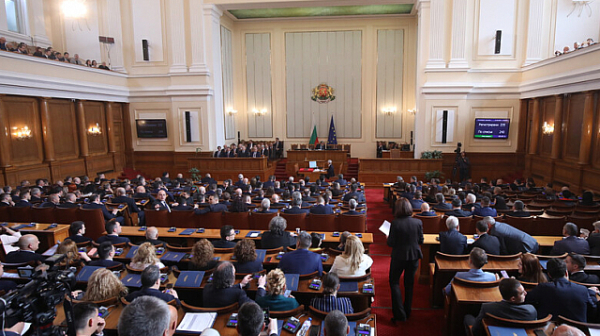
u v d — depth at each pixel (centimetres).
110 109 1633
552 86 1246
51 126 1347
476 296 390
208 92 1650
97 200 779
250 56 2064
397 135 2052
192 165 1630
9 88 1107
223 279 350
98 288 351
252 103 2095
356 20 1992
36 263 476
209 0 1619
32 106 1264
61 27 1650
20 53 1123
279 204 829
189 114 1678
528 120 1517
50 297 228
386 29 1984
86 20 1647
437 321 500
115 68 1677
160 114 1723
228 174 1606
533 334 303
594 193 1071
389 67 2008
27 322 228
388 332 476
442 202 783
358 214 712
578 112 1201
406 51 1986
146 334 189
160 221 767
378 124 2056
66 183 1118
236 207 749
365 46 2006
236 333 310
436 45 1528
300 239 446
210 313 331
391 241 464
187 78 1658
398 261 467
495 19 1512
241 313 249
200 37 1636
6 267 464
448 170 1582
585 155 1130
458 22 1504
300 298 405
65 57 1367
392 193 1116
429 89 1538
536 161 1451
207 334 229
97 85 1476
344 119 2075
